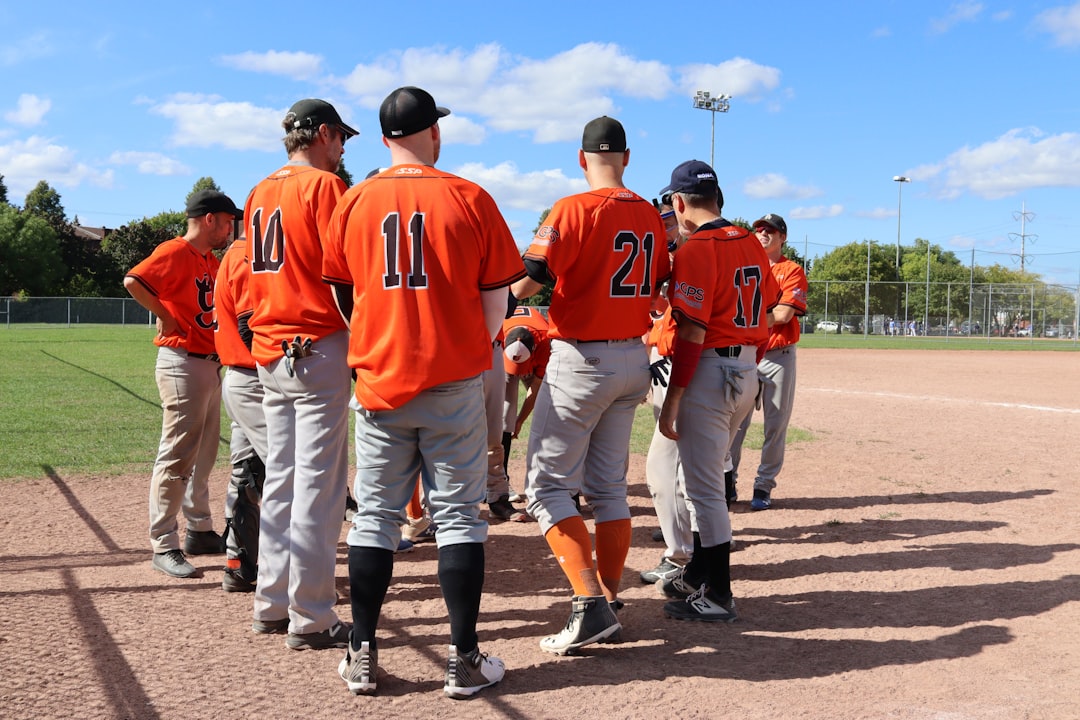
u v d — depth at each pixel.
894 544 5.03
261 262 3.23
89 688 2.83
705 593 3.66
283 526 3.36
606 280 3.32
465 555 2.82
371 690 2.84
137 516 5.47
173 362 4.16
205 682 2.91
